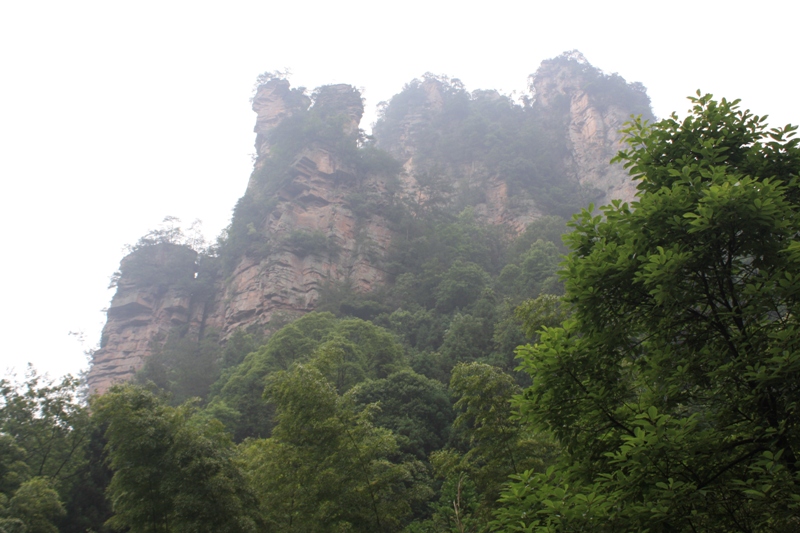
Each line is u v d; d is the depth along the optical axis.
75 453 26.33
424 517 26.73
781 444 8.85
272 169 104.75
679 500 8.32
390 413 39.09
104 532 25.23
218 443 21.14
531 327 20.23
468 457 18.22
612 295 10.58
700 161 11.05
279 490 18.64
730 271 9.69
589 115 131.00
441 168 122.81
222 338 82.75
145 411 20.22
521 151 126.19
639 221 10.34
